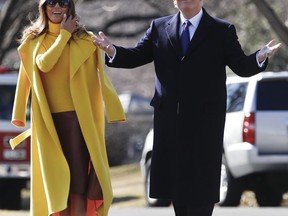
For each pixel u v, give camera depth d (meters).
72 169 16.45
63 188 16.20
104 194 16.41
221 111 16.62
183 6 16.42
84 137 16.36
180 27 16.67
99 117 16.84
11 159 38.91
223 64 16.62
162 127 16.77
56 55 16.09
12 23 50.31
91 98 16.70
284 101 32.47
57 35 16.61
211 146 16.55
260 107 32.38
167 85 16.62
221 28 16.53
